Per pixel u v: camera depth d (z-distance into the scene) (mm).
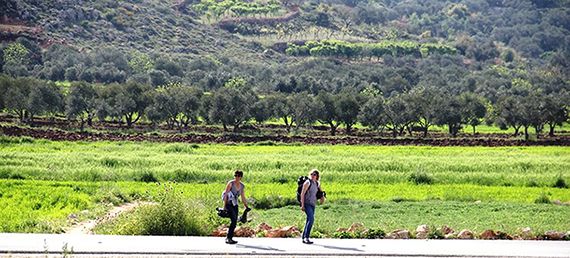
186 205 60469
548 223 72188
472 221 73375
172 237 54156
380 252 48312
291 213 80125
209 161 132500
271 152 165125
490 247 51406
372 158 148875
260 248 49250
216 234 57719
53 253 46469
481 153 172875
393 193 101125
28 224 64000
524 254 48656
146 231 57281
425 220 74188
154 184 104562
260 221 71812
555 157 159250
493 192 103375
